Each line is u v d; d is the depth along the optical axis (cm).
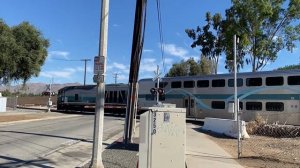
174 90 4150
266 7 4469
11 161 1286
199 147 1847
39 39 4228
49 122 3272
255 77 3469
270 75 3366
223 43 4988
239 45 4628
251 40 4700
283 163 1479
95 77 1172
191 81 4012
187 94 4028
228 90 3662
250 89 3488
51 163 1283
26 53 4091
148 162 931
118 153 1516
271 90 3344
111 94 4947
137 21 1678
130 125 1802
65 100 5606
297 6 4541
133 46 1731
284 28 4659
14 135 2109
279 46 4719
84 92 5394
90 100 5294
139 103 4431
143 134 935
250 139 2438
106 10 1188
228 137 2497
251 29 4656
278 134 2688
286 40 4694
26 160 1318
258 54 4691
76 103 5444
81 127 2759
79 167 1187
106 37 1184
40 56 4256
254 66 4744
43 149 1611
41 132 2325
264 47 4669
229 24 4709
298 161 1539
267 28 4703
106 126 3025
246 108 3488
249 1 4516
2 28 3653
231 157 1583
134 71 1770
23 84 4309
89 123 3177
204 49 5484
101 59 1173
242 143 2191
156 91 3428
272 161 1517
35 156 1415
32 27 4203
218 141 2264
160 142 934
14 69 3825
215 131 2736
